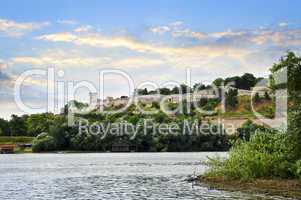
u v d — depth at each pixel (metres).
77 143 159.12
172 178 66.06
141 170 85.62
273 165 49.56
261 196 41.28
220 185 49.41
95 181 65.31
